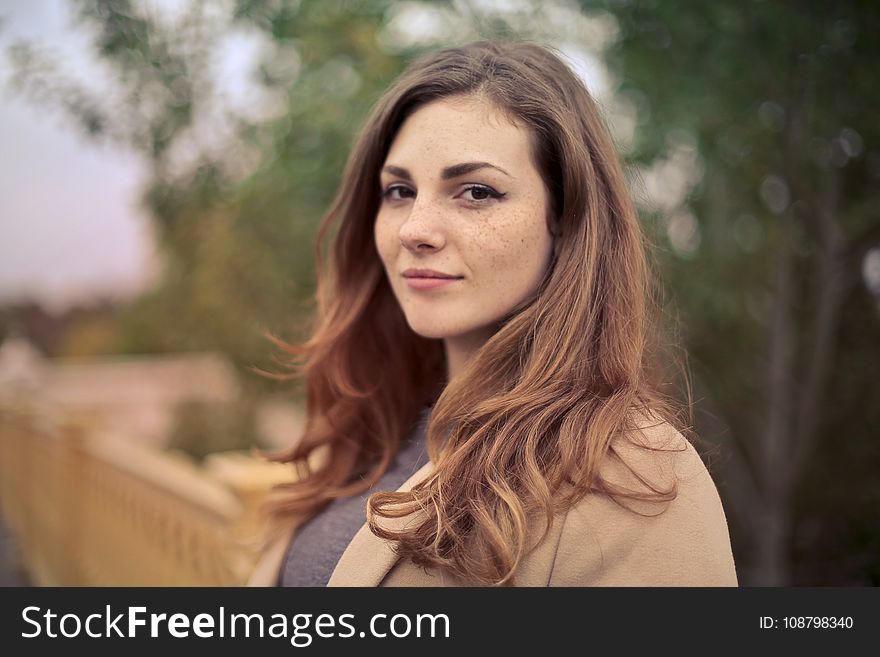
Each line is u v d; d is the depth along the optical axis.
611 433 0.94
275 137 2.52
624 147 1.65
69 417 4.40
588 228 1.08
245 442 6.27
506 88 1.07
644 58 2.29
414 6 2.38
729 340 3.13
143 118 2.24
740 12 2.11
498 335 1.06
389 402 1.43
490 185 1.05
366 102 2.41
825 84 2.27
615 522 0.91
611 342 1.05
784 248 2.75
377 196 1.36
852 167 2.65
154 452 3.21
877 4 2.14
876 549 3.01
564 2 2.29
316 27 2.34
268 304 3.68
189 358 7.41
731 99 2.33
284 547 1.40
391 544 1.01
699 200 2.83
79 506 4.27
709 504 0.94
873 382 3.05
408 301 1.11
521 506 0.91
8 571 5.17
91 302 10.63
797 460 2.88
